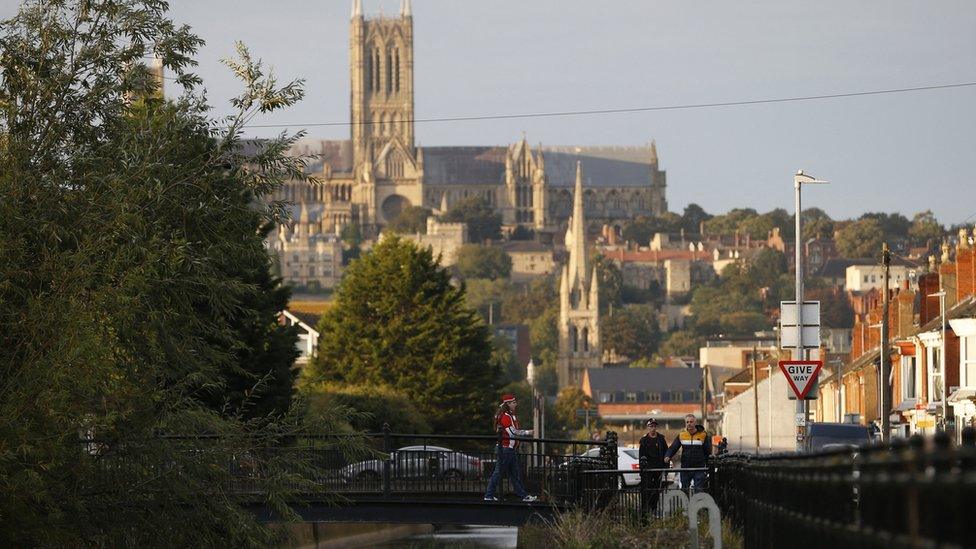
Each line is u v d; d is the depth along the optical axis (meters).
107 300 86.19
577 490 112.50
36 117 95.69
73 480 88.75
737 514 85.38
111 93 97.31
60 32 96.94
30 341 83.81
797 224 161.62
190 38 99.81
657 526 98.75
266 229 110.19
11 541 81.00
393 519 125.38
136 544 91.56
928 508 27.89
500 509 122.25
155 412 92.00
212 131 99.81
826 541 42.25
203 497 94.38
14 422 80.31
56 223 88.81
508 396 121.81
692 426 119.06
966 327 190.62
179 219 96.69
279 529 100.31
